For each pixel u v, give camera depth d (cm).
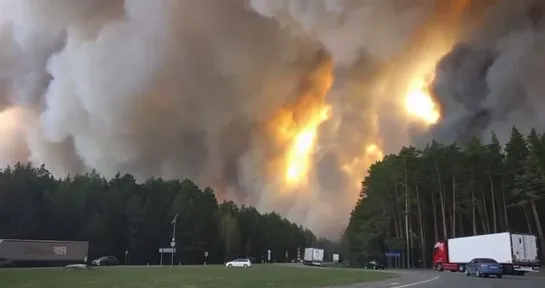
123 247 11056
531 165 6862
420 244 8950
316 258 10969
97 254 10012
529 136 7525
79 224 10075
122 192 11788
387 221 9188
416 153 8831
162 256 11206
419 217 8756
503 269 4619
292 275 4116
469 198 8444
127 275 3869
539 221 7612
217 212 14412
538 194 7006
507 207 8050
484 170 8156
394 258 9306
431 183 8812
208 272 4691
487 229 8244
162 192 12888
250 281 3161
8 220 9162
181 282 2991
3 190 9188
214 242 13300
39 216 9450
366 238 9481
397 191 9200
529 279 3675
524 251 4616
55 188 10406
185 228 12262
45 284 2761
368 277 3859
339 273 4684
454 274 4766
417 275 4447
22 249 6819
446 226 8662
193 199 13088
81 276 3653
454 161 8338
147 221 11581
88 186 10862
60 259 7150
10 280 3092
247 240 15925
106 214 10688
